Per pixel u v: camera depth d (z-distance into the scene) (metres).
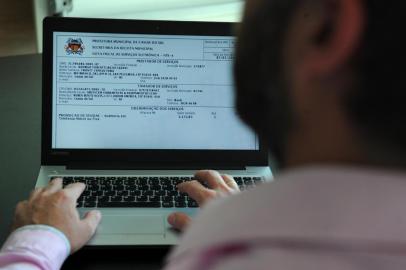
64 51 0.90
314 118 0.28
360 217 0.25
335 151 0.27
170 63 0.92
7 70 1.20
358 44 0.25
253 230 0.26
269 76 0.30
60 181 0.80
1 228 0.76
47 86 0.89
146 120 0.91
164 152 0.92
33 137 1.00
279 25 0.29
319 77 0.27
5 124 1.03
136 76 0.91
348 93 0.26
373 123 0.26
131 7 1.52
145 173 0.89
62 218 0.68
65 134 0.90
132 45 0.91
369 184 0.25
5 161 0.92
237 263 0.26
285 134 0.30
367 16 0.25
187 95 0.92
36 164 0.93
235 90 0.33
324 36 0.27
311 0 0.27
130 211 0.77
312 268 0.24
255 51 0.30
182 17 1.56
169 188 0.84
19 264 0.57
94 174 0.88
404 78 0.25
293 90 0.29
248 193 0.29
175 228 0.74
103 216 0.75
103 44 0.91
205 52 0.92
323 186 0.26
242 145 0.93
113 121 0.91
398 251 0.24
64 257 0.64
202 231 0.29
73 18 0.90
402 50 0.25
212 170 0.87
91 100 0.90
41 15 1.44
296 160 0.30
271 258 0.25
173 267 0.29
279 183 0.28
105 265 0.68
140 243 0.71
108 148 0.91
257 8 0.30
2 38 1.45
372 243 0.24
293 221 0.26
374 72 0.25
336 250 0.24
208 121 0.92
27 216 0.68
